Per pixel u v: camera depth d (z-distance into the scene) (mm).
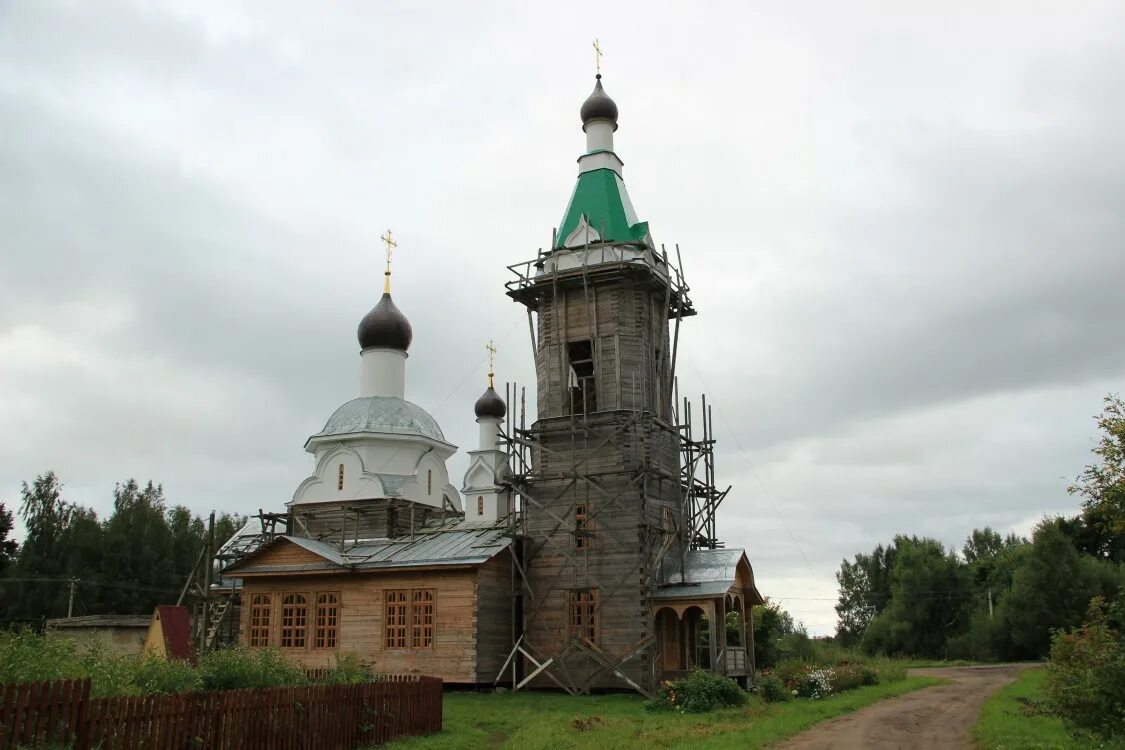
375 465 54125
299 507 53625
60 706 15344
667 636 39188
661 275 42188
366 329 57812
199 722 17859
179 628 47688
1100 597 22281
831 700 32438
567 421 40625
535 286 42156
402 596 40344
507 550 40719
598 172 44438
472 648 38188
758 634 57156
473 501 55531
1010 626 68875
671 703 30641
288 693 20172
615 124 45688
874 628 85000
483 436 58312
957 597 81375
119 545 79750
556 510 40156
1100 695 19719
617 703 33438
